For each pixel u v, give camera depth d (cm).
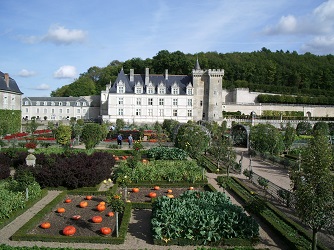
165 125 7544
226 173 3052
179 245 1449
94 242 1451
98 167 2444
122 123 7819
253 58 16438
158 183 2472
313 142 1391
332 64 17250
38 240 1453
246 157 4206
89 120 11675
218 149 3089
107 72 15125
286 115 11594
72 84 14775
